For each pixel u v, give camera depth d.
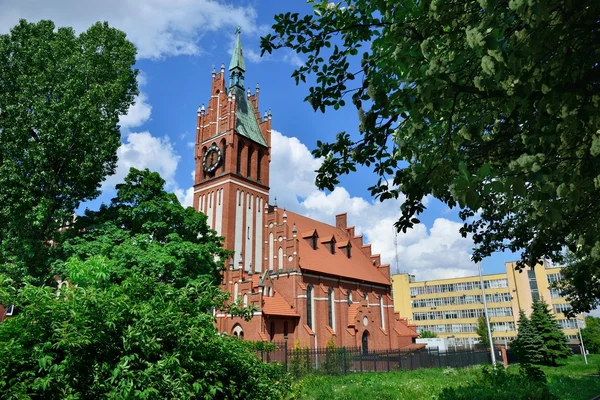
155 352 6.71
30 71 26.72
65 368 5.73
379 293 57.91
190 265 27.72
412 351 43.38
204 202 48.16
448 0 5.49
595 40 4.65
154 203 28.97
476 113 6.37
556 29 4.59
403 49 5.75
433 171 6.11
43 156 24.30
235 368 8.41
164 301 8.15
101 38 30.44
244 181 47.97
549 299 98.69
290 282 44.38
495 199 10.35
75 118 25.11
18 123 24.91
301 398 19.58
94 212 28.77
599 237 4.52
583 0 4.34
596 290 10.76
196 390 6.72
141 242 25.75
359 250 62.81
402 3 5.62
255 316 38.56
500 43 4.47
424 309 115.12
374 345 50.31
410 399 18.89
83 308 6.18
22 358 5.64
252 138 50.56
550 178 4.57
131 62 31.25
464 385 20.78
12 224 23.14
